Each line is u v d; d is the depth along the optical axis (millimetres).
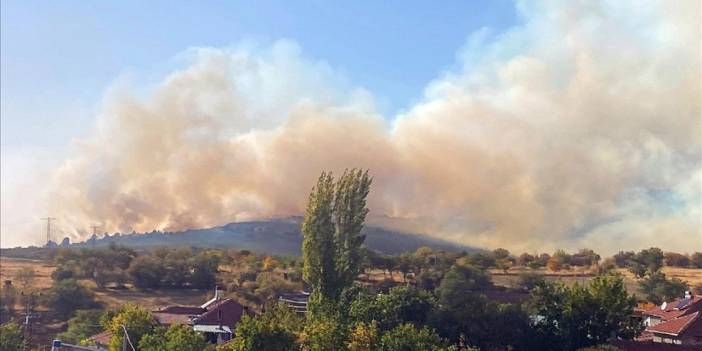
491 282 109188
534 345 62469
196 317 72812
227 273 123312
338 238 72062
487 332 62906
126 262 123312
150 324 59219
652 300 103688
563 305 63375
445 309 64250
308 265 71500
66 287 97375
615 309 61625
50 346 68938
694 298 82312
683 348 54688
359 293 69562
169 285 113625
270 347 46594
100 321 73188
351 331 51688
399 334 49875
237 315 71625
